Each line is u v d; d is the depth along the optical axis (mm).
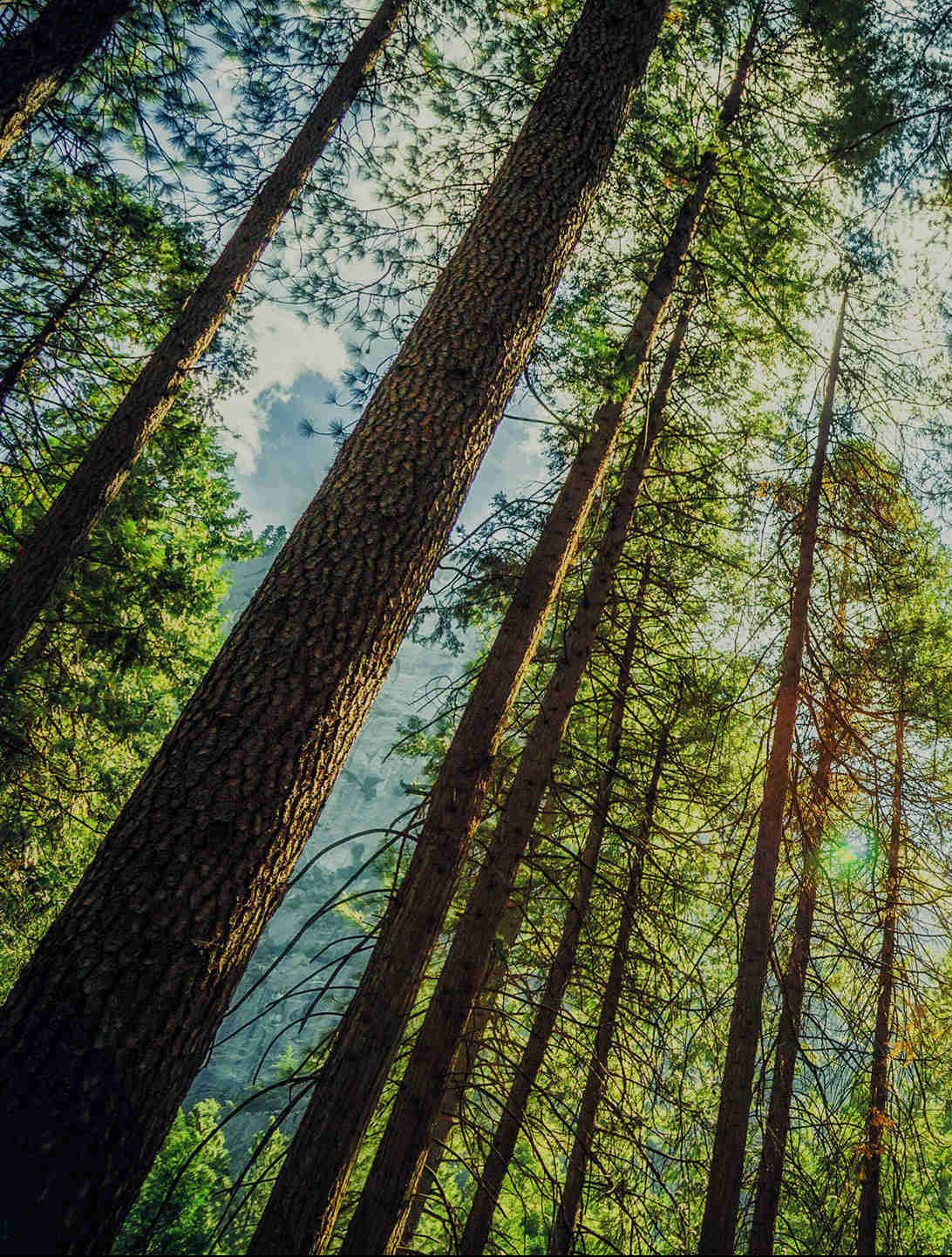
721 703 8156
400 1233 3639
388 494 3408
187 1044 2496
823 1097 6312
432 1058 4051
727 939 7141
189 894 2584
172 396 7508
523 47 6957
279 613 3125
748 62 7324
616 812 7820
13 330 8766
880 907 7598
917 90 5898
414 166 8102
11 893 11148
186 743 2873
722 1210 4824
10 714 9656
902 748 9414
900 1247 6457
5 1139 2123
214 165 8148
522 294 3994
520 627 5176
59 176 8758
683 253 6875
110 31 6324
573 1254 4613
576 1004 7664
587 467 6172
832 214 6938
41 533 6641
